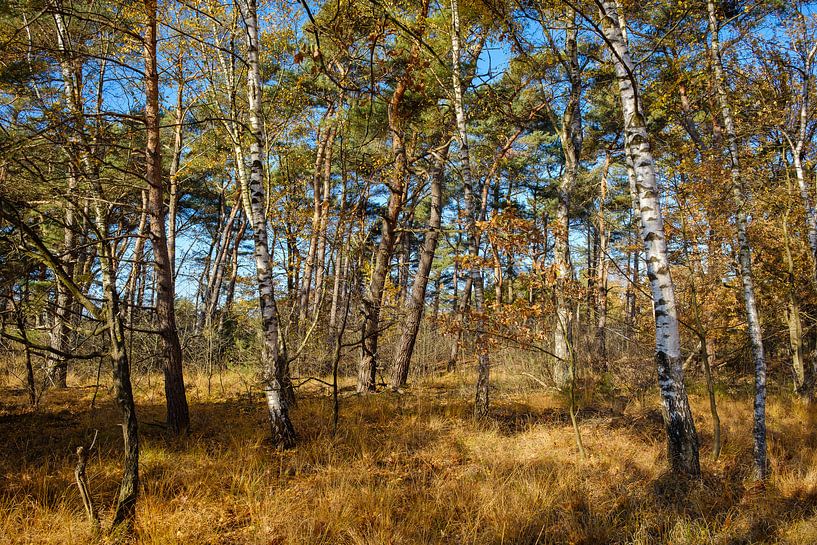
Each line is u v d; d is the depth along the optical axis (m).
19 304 5.48
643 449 6.95
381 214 11.88
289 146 13.17
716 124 9.25
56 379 10.87
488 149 16.55
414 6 8.52
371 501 5.03
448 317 8.44
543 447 7.05
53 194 5.72
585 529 4.78
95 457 6.05
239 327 15.81
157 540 4.15
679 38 8.52
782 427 8.52
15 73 7.58
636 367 12.60
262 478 5.59
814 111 9.64
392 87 11.46
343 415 8.68
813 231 9.52
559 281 7.50
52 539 4.14
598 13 8.03
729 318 12.21
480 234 8.38
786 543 4.69
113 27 7.18
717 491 5.63
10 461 5.85
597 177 20.02
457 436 7.48
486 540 4.53
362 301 10.56
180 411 7.47
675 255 8.98
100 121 7.16
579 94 10.24
